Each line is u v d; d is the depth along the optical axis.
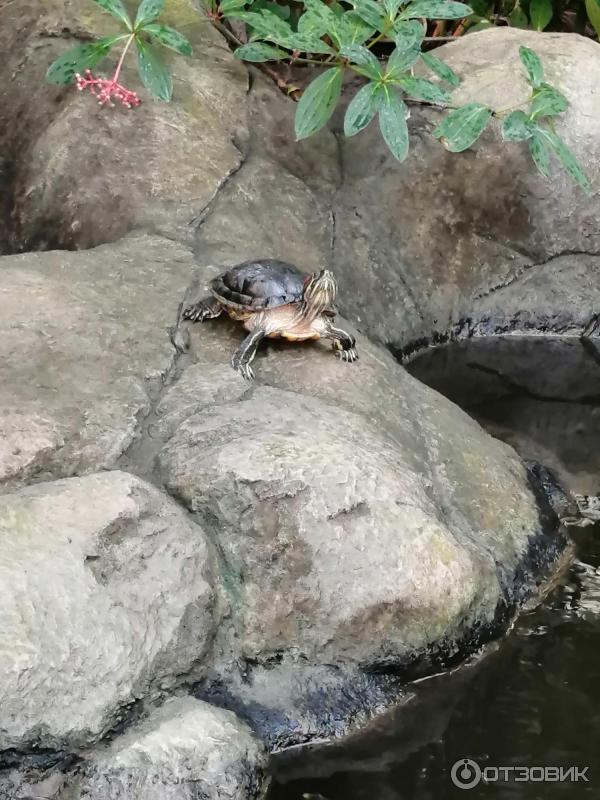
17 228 3.46
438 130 3.30
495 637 2.74
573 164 3.30
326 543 2.61
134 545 2.52
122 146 3.42
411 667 2.65
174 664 2.52
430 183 3.65
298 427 2.72
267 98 3.64
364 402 2.91
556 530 2.96
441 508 2.81
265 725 2.56
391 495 2.67
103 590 2.47
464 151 3.63
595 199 3.66
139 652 2.47
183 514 2.60
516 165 3.62
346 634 2.61
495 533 2.85
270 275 2.95
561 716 2.62
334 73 3.19
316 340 3.06
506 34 3.77
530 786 2.51
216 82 3.58
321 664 2.62
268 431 2.70
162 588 2.52
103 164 3.41
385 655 2.64
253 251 3.33
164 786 2.43
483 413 3.39
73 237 3.38
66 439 2.67
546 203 3.66
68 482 2.56
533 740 2.58
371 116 3.12
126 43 3.35
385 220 3.65
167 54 3.56
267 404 2.78
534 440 3.29
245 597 2.60
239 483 2.61
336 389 2.92
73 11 3.60
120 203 3.36
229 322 3.03
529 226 3.68
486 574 2.74
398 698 2.64
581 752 2.56
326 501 2.61
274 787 2.51
